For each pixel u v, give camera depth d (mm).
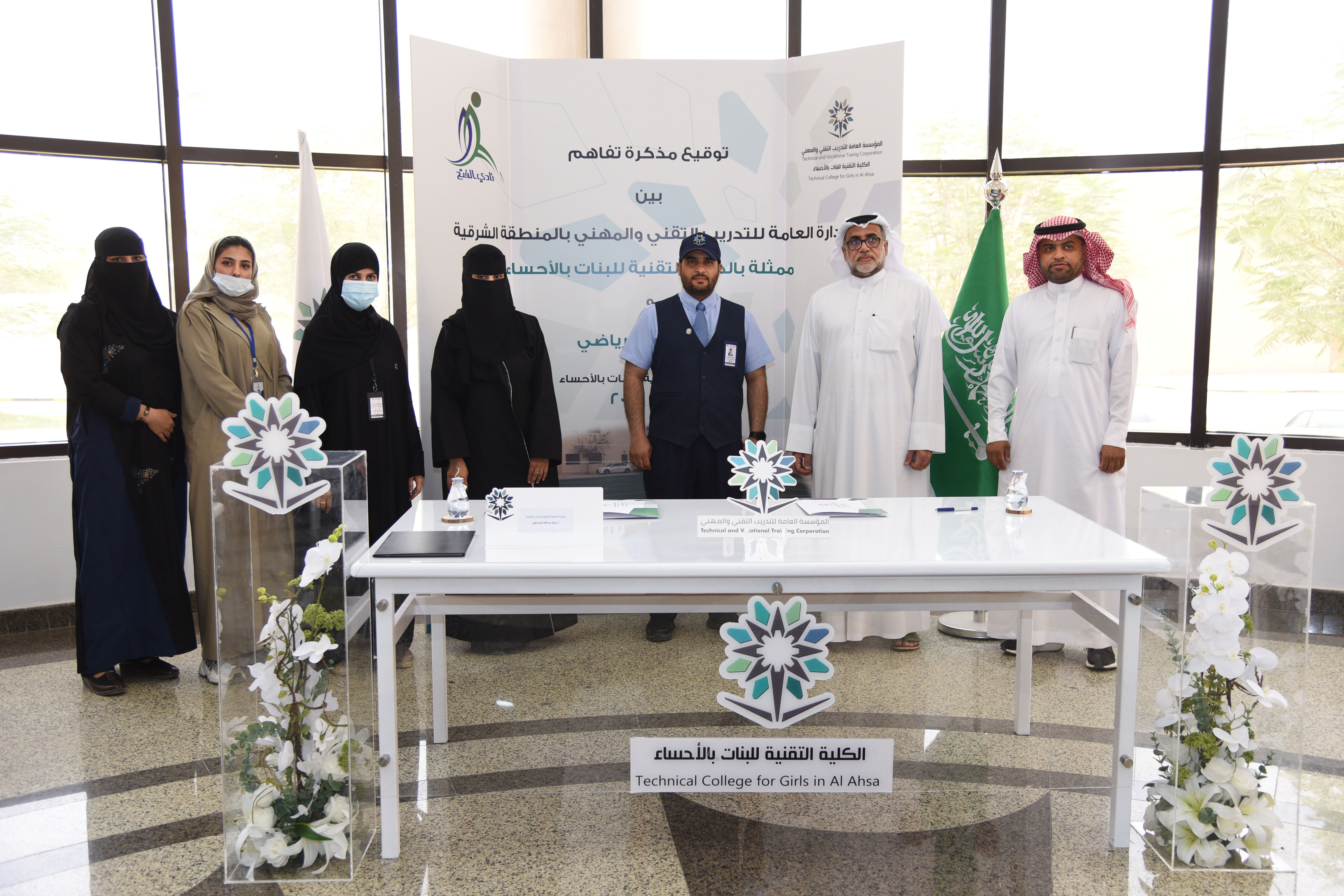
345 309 2986
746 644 1871
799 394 3322
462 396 3211
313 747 1837
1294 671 1873
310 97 3885
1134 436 4012
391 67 3930
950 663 3094
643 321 3320
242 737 1812
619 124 3523
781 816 2068
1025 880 1798
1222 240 3797
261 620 1819
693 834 1990
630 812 2092
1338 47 3531
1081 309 3002
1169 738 1926
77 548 2828
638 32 4168
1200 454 3818
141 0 3623
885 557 1820
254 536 1808
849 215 3406
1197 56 3740
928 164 4082
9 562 3449
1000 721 2596
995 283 3305
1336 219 3594
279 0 3795
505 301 3152
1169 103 3805
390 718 1843
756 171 3562
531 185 3541
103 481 2785
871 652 3230
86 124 3574
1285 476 1835
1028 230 4074
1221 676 1845
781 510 2225
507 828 2016
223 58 3746
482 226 3445
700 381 3236
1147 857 1884
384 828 1870
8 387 3539
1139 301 3959
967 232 4125
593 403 3658
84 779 2260
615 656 3189
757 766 1925
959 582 1826
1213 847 1824
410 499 3146
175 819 2066
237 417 1801
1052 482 3043
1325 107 3578
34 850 1933
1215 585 1819
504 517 1945
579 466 3691
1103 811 2076
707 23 4180
